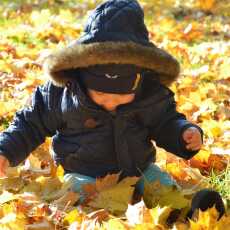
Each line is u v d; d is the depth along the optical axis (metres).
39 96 2.17
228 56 4.08
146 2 6.30
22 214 1.94
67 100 2.11
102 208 2.05
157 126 2.15
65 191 2.12
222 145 2.59
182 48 4.11
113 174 2.11
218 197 1.97
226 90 3.32
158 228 1.88
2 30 4.59
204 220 1.87
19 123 2.16
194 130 2.09
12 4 5.86
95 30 2.01
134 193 2.15
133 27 2.03
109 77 2.00
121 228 1.84
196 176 2.30
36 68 3.49
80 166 2.16
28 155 2.17
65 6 5.98
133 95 2.07
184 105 2.98
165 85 2.14
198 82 3.46
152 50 2.01
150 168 2.21
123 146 2.13
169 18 5.64
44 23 4.82
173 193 2.10
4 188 2.18
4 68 3.40
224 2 6.32
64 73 2.06
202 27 5.27
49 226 1.91
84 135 2.13
